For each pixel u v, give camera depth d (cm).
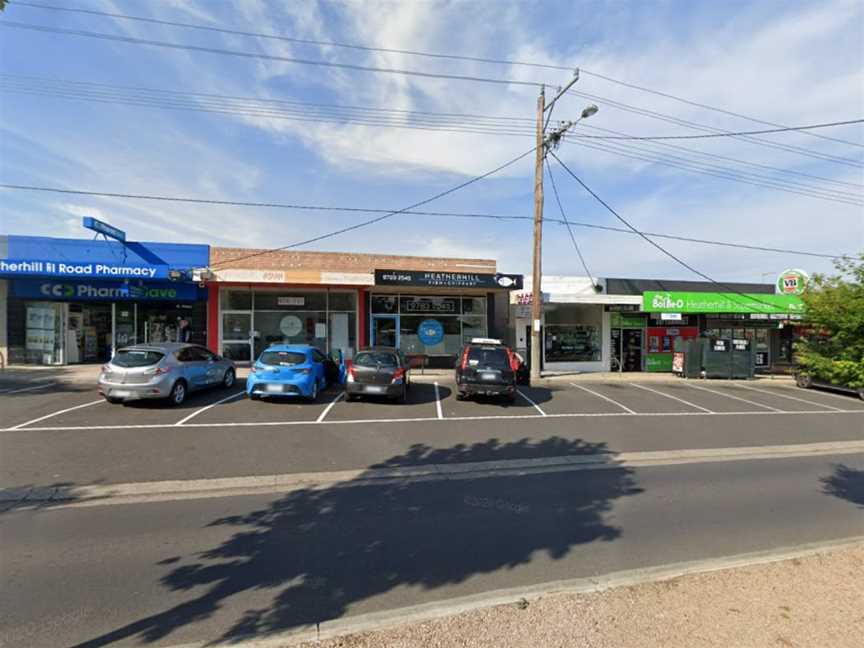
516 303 2139
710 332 2455
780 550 455
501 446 870
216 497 595
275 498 593
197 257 1856
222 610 344
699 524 521
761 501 603
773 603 340
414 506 570
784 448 921
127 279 1728
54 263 1572
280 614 338
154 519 520
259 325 1906
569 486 658
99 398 1177
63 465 694
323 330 1956
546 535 486
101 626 324
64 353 1759
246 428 934
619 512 557
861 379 520
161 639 309
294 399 1244
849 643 293
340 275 1748
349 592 370
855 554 430
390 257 2072
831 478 716
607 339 2289
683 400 1471
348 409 1147
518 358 1689
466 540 472
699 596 352
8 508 552
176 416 1009
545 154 1769
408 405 1230
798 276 2283
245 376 1622
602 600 346
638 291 2345
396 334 2027
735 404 1445
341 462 749
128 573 398
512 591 369
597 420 1127
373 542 465
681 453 861
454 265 2152
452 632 306
